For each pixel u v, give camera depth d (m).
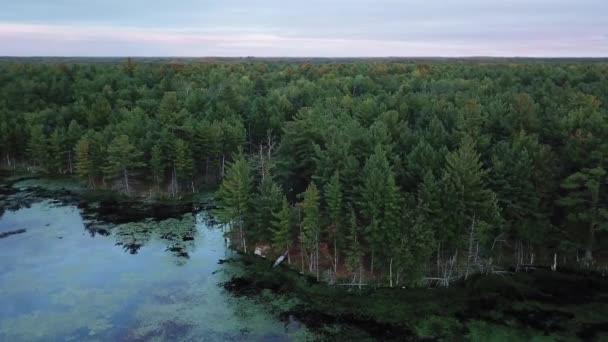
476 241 56.34
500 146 64.00
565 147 61.91
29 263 62.19
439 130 75.38
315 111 86.44
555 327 47.53
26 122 108.56
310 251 61.72
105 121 109.12
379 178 54.53
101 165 92.88
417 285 55.91
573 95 93.06
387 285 56.28
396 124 82.94
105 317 50.03
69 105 120.56
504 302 52.16
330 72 176.12
